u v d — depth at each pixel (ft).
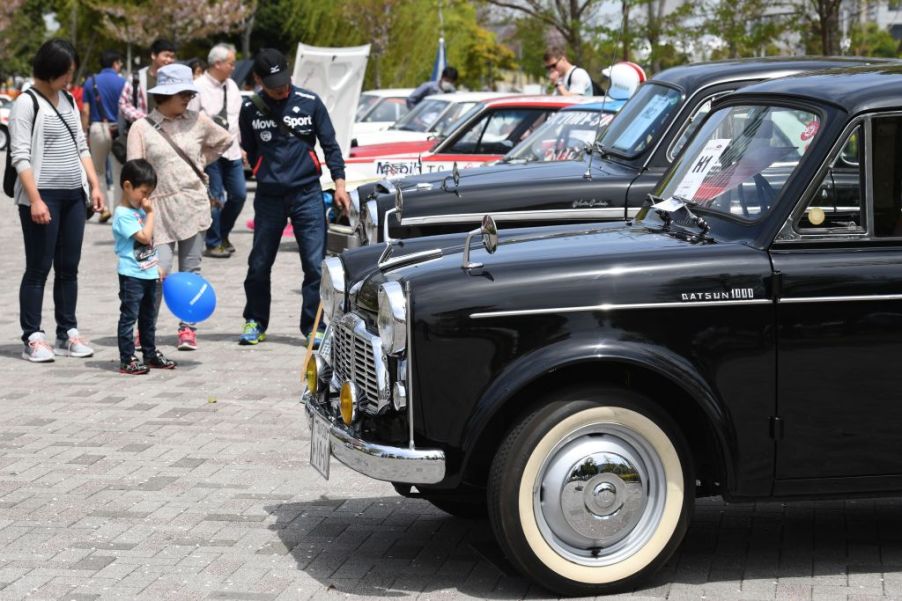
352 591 16.79
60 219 31.86
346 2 149.28
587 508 16.11
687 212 18.10
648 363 15.81
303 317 33.17
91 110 56.75
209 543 18.76
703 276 16.06
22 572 17.62
